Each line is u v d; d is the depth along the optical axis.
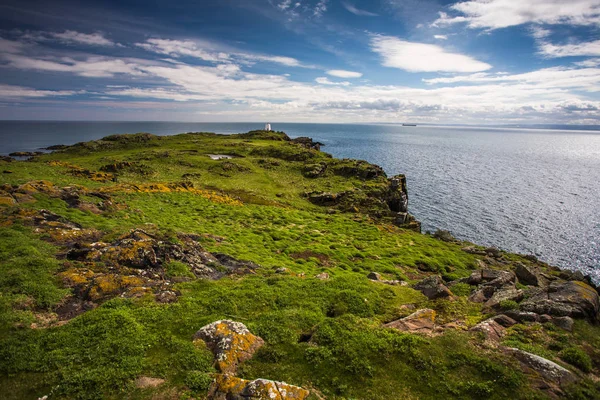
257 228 48.94
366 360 13.65
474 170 172.75
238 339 14.24
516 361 13.30
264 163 111.25
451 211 95.06
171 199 56.94
